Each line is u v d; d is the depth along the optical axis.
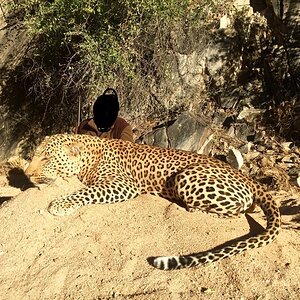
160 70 3.21
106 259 1.42
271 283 1.32
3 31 3.56
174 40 3.22
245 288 1.31
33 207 1.59
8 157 3.58
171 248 1.43
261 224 1.52
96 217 1.55
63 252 1.46
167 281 1.33
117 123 2.10
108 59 3.00
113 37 3.01
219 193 1.51
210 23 3.51
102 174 1.68
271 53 3.51
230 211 1.52
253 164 2.84
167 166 1.64
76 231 1.51
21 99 3.55
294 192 2.46
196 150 3.01
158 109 3.26
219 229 1.48
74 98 3.33
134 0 2.92
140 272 1.37
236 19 3.55
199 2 3.30
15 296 1.36
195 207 1.54
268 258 1.39
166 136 3.03
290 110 3.24
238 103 3.39
